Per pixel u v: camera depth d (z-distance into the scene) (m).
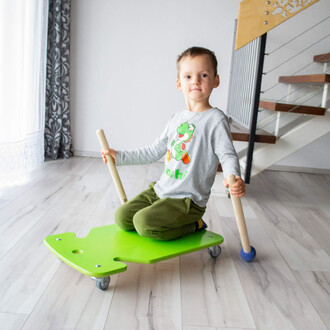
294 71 2.86
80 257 1.18
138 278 1.25
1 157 2.08
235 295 1.18
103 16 2.82
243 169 2.44
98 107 2.98
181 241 1.34
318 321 1.08
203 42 2.84
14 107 2.13
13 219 1.66
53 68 2.71
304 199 2.27
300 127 2.25
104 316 1.04
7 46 1.99
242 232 1.35
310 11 2.77
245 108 2.39
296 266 1.40
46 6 2.49
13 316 1.01
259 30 1.94
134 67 2.90
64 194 2.05
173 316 1.06
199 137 1.34
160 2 2.79
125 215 1.37
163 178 1.44
